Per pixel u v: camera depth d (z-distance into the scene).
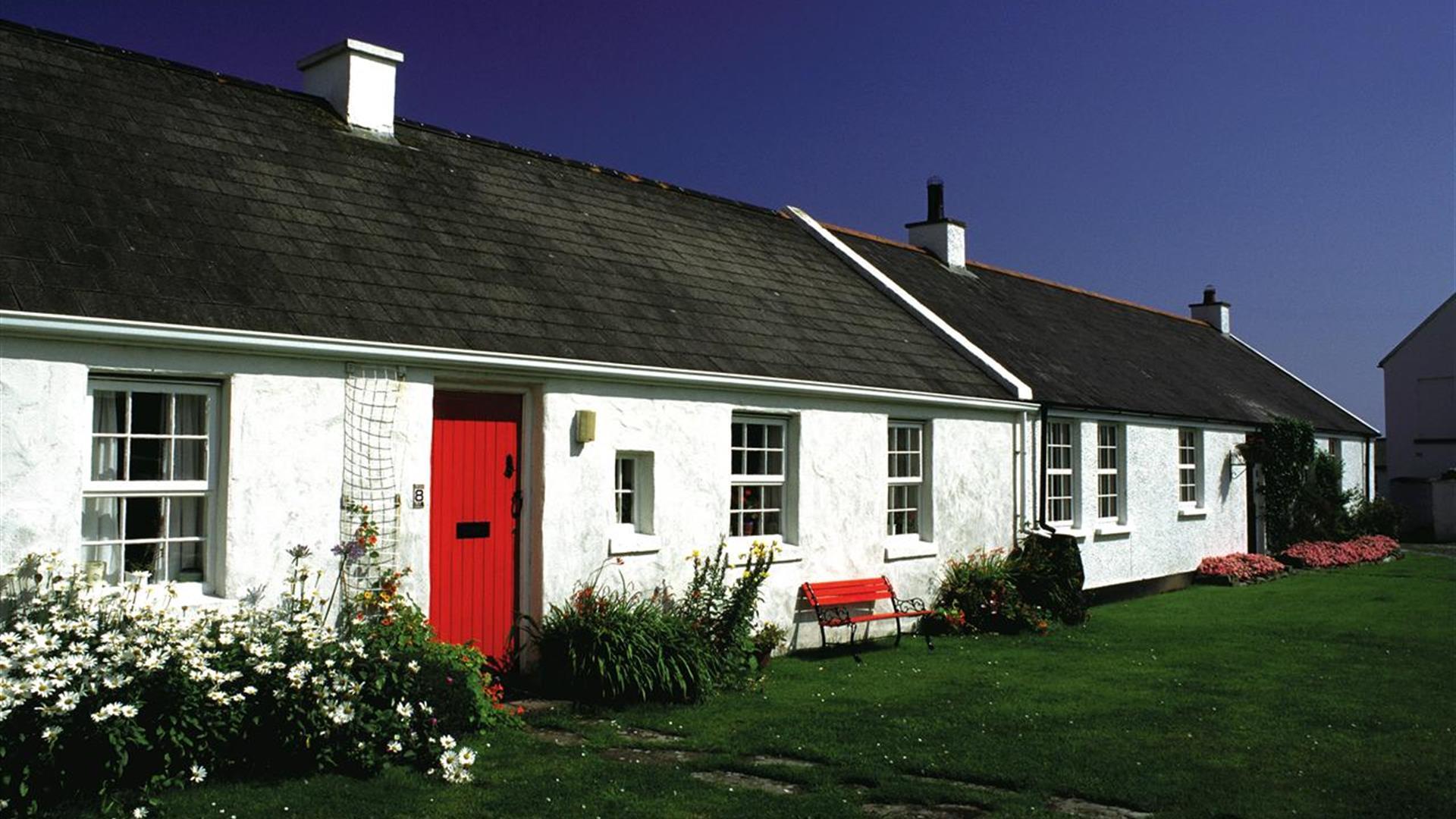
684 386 11.03
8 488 6.98
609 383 10.44
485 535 9.75
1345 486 29.17
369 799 6.54
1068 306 24.41
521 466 10.05
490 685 9.22
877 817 6.52
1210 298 32.59
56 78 9.93
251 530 8.04
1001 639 13.48
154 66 11.05
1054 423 17.34
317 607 8.27
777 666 11.44
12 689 5.77
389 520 8.80
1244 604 17.47
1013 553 15.44
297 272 9.07
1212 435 22.17
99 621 6.94
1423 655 12.29
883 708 9.41
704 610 10.85
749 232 16.42
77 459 7.29
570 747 7.97
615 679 9.34
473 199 12.23
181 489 7.88
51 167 8.68
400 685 7.64
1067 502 17.73
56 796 6.08
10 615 6.89
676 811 6.52
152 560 7.82
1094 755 7.81
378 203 11.02
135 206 8.80
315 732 6.95
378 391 8.80
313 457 8.41
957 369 15.36
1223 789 7.01
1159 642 13.34
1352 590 19.48
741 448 12.06
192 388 7.95
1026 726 8.73
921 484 14.34
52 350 7.20
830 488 12.74
